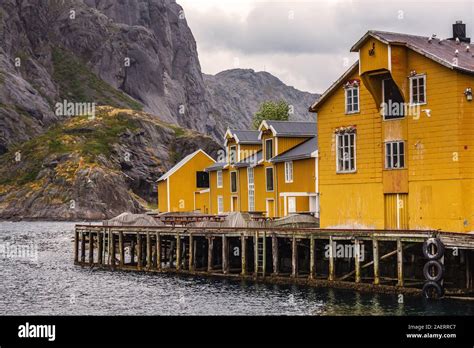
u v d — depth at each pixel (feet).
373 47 151.94
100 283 175.73
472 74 141.90
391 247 142.31
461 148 142.61
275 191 224.33
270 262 171.12
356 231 139.44
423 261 137.08
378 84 155.12
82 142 654.12
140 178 646.33
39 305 146.20
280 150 224.33
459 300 127.85
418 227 149.28
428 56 146.10
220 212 265.95
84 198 569.64
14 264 225.35
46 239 334.24
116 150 643.86
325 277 151.94
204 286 161.58
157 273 189.37
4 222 527.81
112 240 206.90
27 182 612.70
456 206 142.92
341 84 165.27
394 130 153.99
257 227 170.91
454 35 173.88
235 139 252.83
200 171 327.47
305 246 154.71
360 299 133.90
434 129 146.61
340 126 165.37
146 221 216.95
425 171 148.25
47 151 639.76
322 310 126.41
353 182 162.40
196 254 197.26
